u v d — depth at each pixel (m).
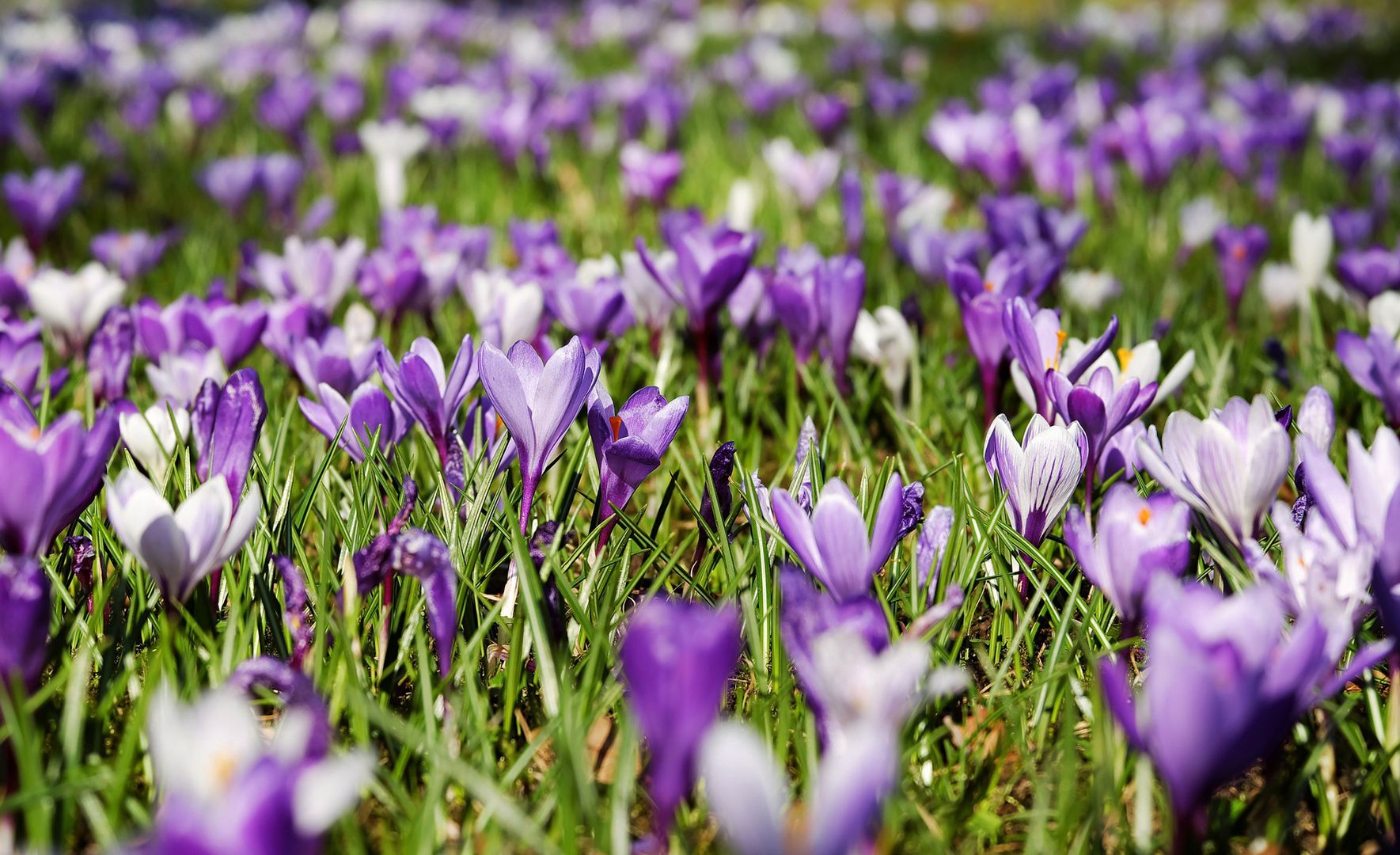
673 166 1.84
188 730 0.79
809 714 0.88
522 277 1.22
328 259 1.28
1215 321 1.39
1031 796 0.92
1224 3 6.34
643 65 3.73
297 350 1.07
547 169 2.18
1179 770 0.81
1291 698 0.81
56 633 0.93
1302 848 0.90
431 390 0.98
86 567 0.95
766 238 1.78
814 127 2.46
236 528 0.89
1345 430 1.19
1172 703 0.80
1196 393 1.21
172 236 1.69
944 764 0.93
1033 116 2.27
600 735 0.92
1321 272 1.36
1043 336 1.05
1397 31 5.12
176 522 0.88
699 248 1.15
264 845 0.76
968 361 1.25
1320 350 1.26
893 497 0.89
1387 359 1.08
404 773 0.90
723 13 5.30
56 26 4.02
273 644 0.95
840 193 2.11
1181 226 1.68
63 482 0.87
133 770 0.90
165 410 1.07
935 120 2.20
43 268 1.37
